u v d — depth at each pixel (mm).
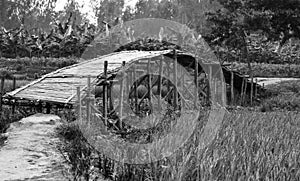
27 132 10508
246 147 6426
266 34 25500
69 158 7590
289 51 37469
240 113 12625
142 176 5887
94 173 6754
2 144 9211
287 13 22891
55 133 10445
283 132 8500
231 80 17953
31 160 7871
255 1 23641
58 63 31391
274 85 22719
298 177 5188
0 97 13914
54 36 34781
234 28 23719
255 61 35938
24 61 31625
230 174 5094
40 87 13891
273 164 5547
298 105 17641
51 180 6609
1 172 7051
